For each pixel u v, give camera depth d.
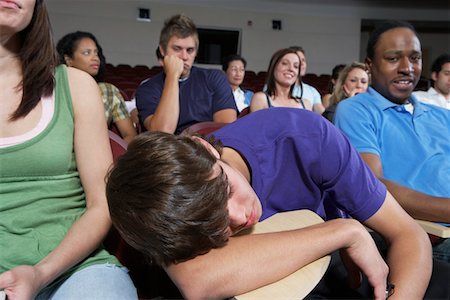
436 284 0.81
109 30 9.27
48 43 0.86
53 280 0.76
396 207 0.85
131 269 0.92
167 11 9.52
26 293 0.67
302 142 0.83
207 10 9.76
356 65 2.84
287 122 0.86
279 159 0.84
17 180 0.82
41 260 0.75
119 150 1.01
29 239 0.81
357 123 1.28
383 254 0.93
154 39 9.52
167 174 0.55
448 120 1.34
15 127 0.82
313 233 0.65
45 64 0.85
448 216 0.99
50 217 0.84
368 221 0.85
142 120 2.11
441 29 11.58
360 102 1.33
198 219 0.55
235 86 4.51
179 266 0.61
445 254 1.10
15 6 0.77
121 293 0.77
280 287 0.59
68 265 0.77
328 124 0.87
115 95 2.16
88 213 0.84
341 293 0.88
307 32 10.23
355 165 0.84
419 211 1.03
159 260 0.62
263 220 0.76
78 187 0.90
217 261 0.60
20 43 0.84
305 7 10.13
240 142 0.83
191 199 0.54
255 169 0.81
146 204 0.55
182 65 1.96
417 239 0.81
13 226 0.81
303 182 0.86
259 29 10.03
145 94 2.11
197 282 0.60
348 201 0.85
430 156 1.27
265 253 0.61
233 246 0.62
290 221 0.75
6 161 0.80
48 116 0.84
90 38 2.48
